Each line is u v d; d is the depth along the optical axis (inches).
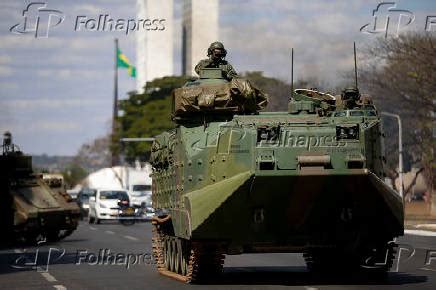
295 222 1806.1
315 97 1969.7
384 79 4990.2
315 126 1787.6
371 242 1872.5
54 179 3801.7
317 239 1845.5
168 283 1918.1
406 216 5679.1
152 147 2359.7
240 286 1815.9
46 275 2142.0
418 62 4697.3
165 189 2175.2
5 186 3634.4
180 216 1935.3
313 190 1753.2
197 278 1892.2
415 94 4950.8
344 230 1834.4
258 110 2026.3
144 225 5073.8
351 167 1749.5
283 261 2509.8
